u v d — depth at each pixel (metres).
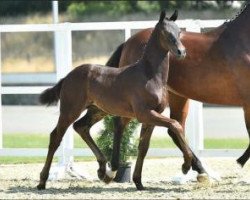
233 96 12.56
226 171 14.68
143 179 13.86
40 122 25.41
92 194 11.90
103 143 13.66
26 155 14.62
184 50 11.66
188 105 13.52
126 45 13.20
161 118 11.68
